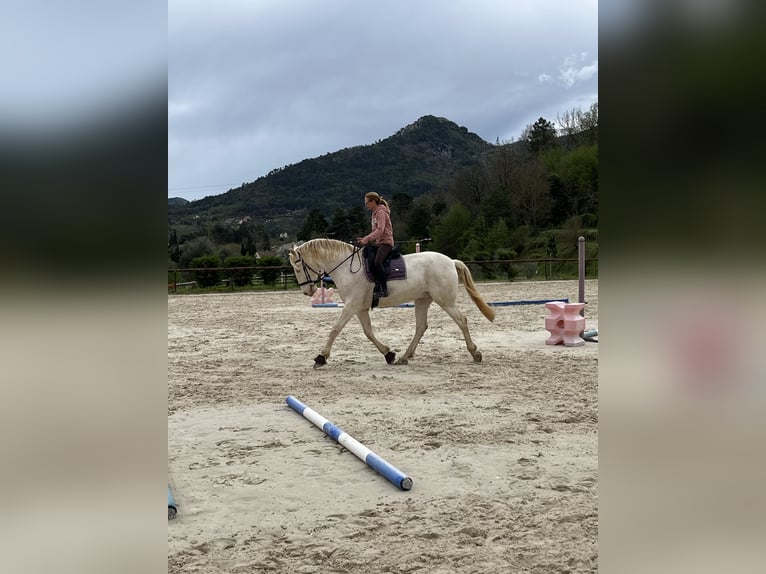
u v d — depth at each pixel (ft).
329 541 9.50
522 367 24.94
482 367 25.00
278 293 71.56
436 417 17.13
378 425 16.40
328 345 25.21
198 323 42.45
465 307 50.47
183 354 29.30
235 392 20.95
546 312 46.32
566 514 10.32
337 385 21.91
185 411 18.38
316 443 14.99
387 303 25.20
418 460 13.44
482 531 9.71
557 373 23.58
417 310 26.43
